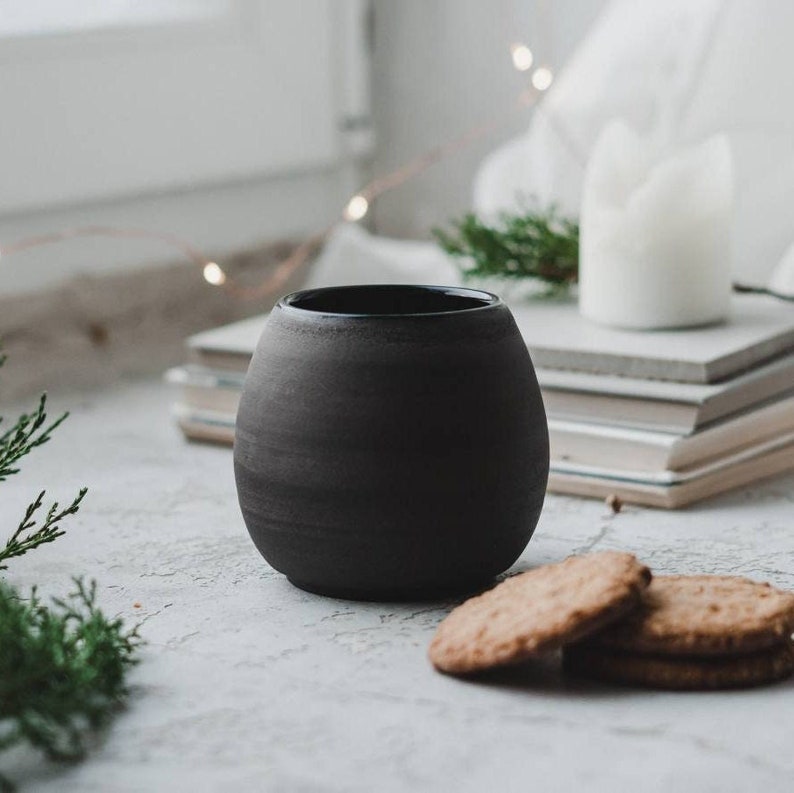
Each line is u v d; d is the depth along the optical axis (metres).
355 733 0.59
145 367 1.39
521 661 0.65
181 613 0.73
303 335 0.71
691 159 1.00
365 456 0.69
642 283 0.99
